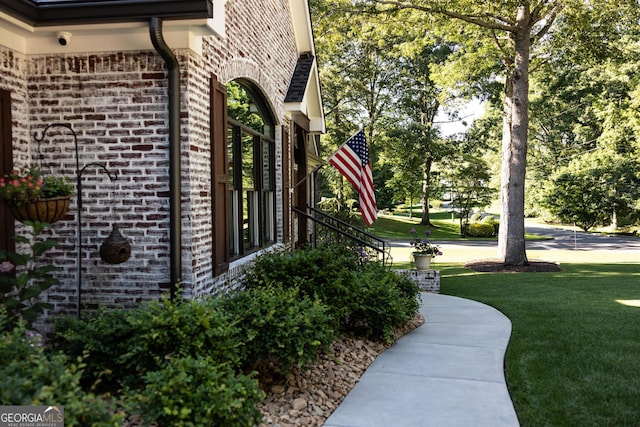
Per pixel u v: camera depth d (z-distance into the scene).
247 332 4.72
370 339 6.96
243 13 7.48
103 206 5.80
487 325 8.13
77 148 5.75
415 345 6.91
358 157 10.53
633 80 25.55
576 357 6.17
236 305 5.15
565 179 38.72
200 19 5.10
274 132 10.17
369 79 34.06
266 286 6.18
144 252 5.77
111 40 5.64
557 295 11.16
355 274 7.18
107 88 5.74
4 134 5.48
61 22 5.13
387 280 7.99
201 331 4.30
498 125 37.84
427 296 11.29
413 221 44.56
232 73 6.98
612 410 4.56
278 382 5.04
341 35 17.77
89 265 5.83
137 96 5.71
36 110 5.82
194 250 5.75
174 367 3.74
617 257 21.80
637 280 13.54
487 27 16.80
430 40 19.42
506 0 15.26
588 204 38.38
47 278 5.41
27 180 4.76
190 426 3.18
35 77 5.80
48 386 2.75
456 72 20.39
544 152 43.22
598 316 8.59
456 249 27.03
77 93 5.77
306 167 13.14
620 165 35.88
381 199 48.00
